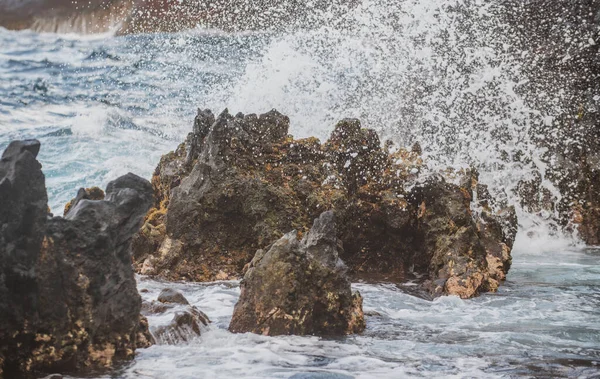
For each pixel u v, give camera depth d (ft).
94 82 335.06
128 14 440.86
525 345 77.82
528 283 115.24
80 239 63.87
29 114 251.39
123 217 66.49
